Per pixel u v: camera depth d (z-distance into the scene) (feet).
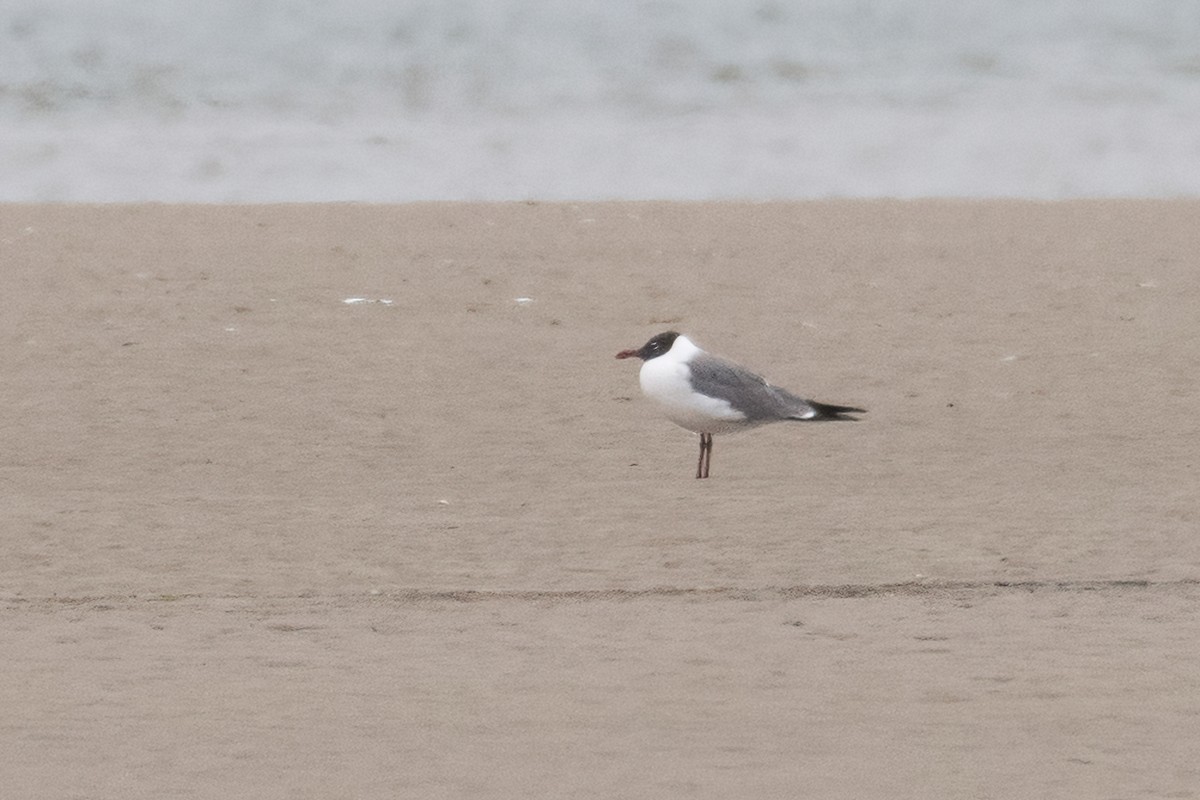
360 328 65.51
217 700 30.50
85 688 31.22
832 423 54.44
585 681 31.50
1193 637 34.01
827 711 29.78
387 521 43.91
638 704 30.19
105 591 38.06
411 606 36.76
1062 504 45.06
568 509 44.98
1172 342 64.03
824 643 33.83
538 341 64.28
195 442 52.26
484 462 50.37
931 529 42.63
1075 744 28.12
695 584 38.27
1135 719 29.32
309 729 28.91
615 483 47.98
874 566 39.52
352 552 41.06
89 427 53.62
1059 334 65.26
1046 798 25.79
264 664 32.68
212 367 60.23
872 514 44.14
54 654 33.32
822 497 46.09
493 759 27.43
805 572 39.09
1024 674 31.81
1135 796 25.86
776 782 26.40
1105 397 57.31
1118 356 62.23
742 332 65.82
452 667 32.40
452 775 26.73
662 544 41.52
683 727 28.96
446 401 56.75
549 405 56.49
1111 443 52.08
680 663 32.58
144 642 34.14
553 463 50.24
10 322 65.51
